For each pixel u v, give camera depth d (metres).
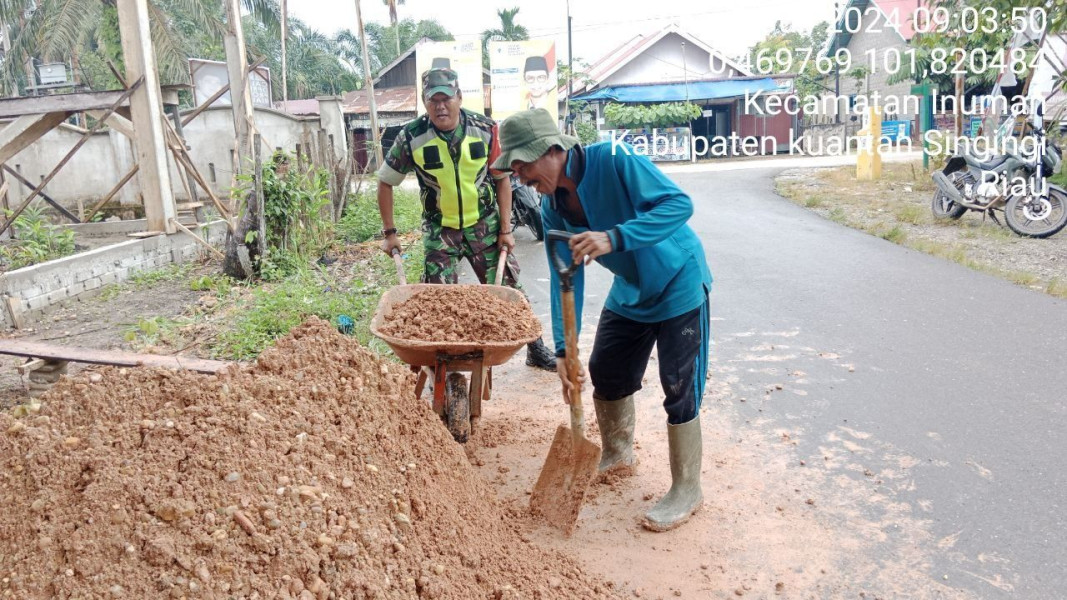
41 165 15.32
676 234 3.59
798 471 4.21
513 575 3.06
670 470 3.90
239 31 13.30
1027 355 5.85
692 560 3.40
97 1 23.02
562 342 3.75
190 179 14.76
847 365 5.80
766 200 15.78
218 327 7.25
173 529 2.50
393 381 3.67
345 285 8.74
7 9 23.36
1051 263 9.12
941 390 5.24
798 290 8.07
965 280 8.30
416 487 3.21
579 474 3.62
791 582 3.23
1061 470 4.09
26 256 10.52
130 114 10.81
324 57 48.88
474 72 24.16
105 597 2.30
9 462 2.67
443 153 5.04
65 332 7.47
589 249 3.12
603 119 30.00
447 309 4.37
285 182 9.91
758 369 5.80
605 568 3.33
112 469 2.63
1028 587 3.16
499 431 4.76
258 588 2.45
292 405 3.19
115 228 13.16
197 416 2.93
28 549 2.42
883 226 11.50
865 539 3.54
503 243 5.36
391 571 2.74
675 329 3.60
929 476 4.09
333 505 2.81
